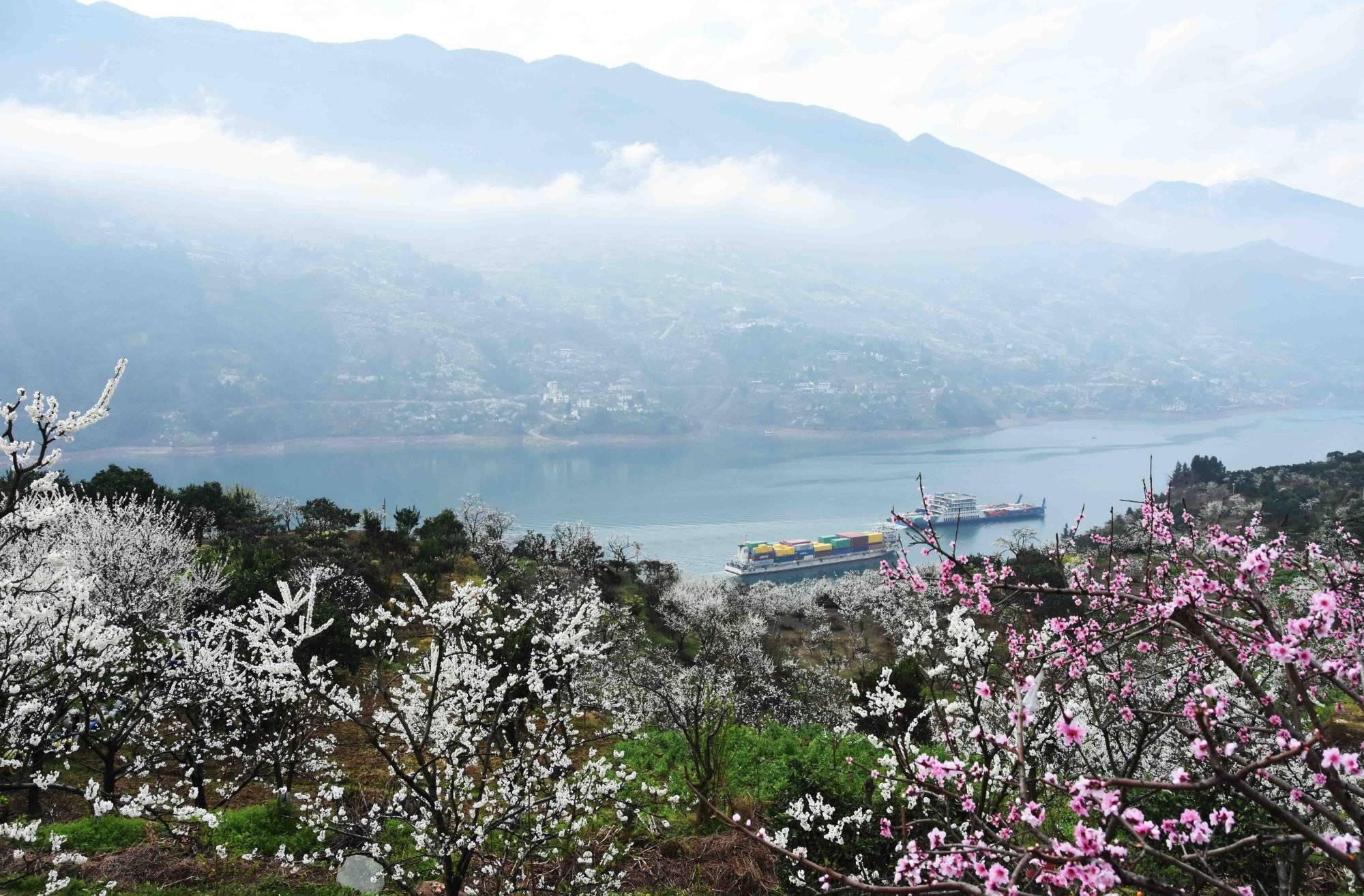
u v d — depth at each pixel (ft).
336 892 31.30
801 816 28.04
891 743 24.58
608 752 52.90
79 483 115.96
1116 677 24.11
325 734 54.65
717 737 46.75
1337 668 10.87
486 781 31.94
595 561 167.94
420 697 32.60
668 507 610.65
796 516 574.97
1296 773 22.97
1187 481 238.68
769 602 189.67
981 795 17.90
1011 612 25.53
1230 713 19.04
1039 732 24.53
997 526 481.87
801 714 97.55
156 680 42.14
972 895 10.72
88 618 46.19
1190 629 13.56
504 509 595.06
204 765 50.52
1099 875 9.64
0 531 31.71
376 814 32.40
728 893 32.19
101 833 35.01
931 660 25.96
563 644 33.50
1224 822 11.68
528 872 31.24
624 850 34.76
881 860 27.37
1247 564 12.35
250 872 32.71
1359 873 9.11
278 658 31.58
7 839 33.73
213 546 106.73
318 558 104.27
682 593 159.84
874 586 171.83
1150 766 29.50
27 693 36.24
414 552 127.75
